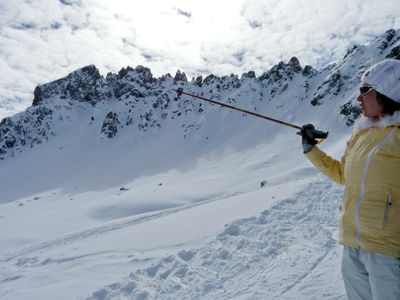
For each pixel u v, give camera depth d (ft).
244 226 23.24
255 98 550.36
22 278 29.81
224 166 356.18
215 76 623.77
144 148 503.61
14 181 435.12
